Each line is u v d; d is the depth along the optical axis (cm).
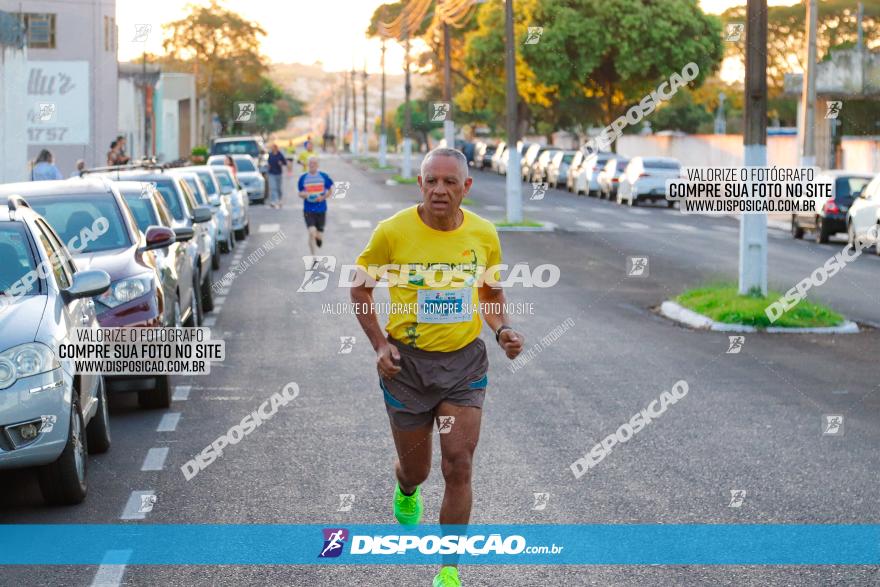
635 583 616
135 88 5553
